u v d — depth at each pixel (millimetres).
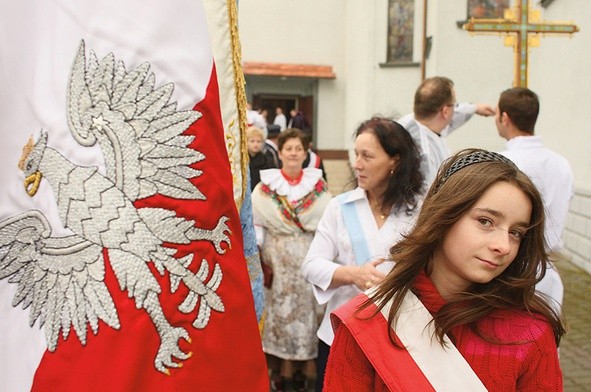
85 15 1093
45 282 1020
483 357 1398
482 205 1363
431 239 1406
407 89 13742
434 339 1403
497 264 1371
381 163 2498
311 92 19750
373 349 1414
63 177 1040
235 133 1411
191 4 1167
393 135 2504
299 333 3930
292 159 3945
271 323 3979
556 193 3008
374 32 13758
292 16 19625
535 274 1447
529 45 5332
